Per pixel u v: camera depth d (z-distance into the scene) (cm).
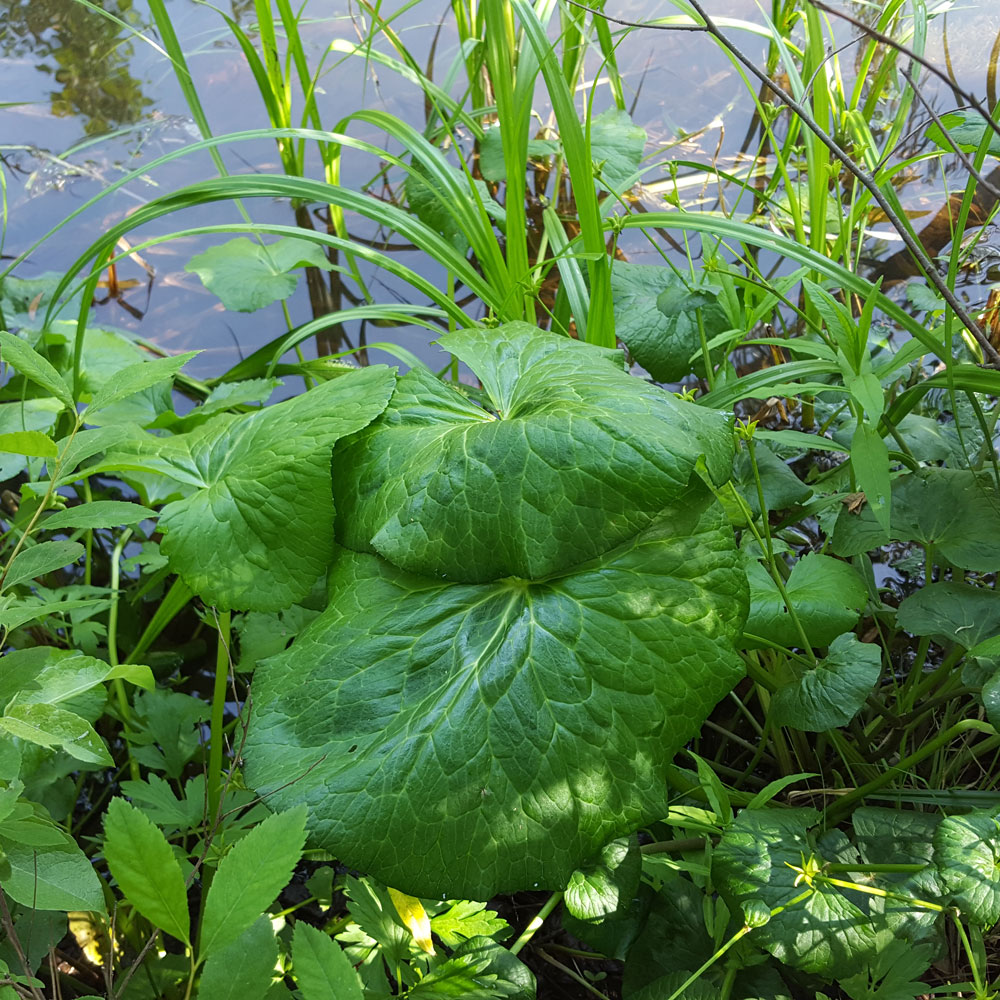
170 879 31
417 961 51
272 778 51
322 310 111
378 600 56
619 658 53
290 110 121
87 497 82
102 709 60
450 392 63
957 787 66
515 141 83
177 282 113
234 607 57
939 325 85
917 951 49
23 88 137
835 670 58
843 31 133
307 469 57
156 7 104
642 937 54
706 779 54
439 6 148
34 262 112
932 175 115
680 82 136
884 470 64
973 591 61
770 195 109
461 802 49
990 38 124
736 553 56
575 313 87
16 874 37
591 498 53
